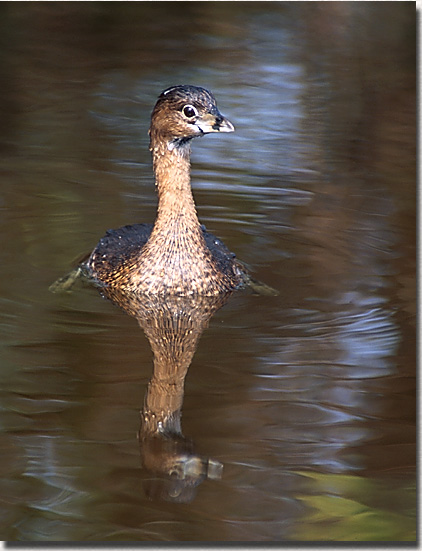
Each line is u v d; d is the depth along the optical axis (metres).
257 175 18.09
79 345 11.59
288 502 8.81
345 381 10.86
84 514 8.59
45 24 25.81
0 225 15.60
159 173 13.40
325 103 21.47
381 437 9.76
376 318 12.61
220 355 11.48
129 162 18.38
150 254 13.40
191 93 13.09
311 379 10.89
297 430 9.86
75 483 8.98
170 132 13.16
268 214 16.52
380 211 16.62
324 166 18.55
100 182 17.50
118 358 11.29
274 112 20.86
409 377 10.94
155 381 10.70
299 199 17.14
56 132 19.59
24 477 9.05
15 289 13.30
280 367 11.18
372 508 8.73
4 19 25.91
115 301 13.12
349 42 25.02
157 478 9.04
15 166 18.03
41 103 21.03
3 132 19.50
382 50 24.59
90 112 20.62
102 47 24.50
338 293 13.47
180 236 13.32
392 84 22.61
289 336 12.05
